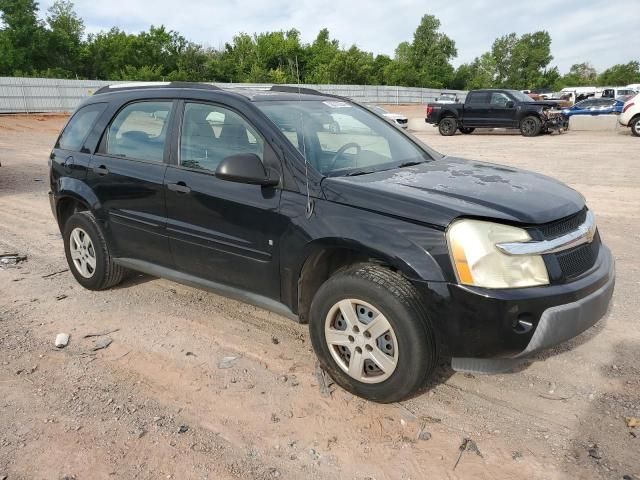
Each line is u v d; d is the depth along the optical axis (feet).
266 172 11.35
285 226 10.96
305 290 11.23
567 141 62.90
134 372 11.70
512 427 9.66
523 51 371.15
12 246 21.03
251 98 12.41
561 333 9.19
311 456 9.03
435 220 9.30
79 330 13.69
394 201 9.82
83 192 15.16
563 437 9.36
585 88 159.43
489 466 8.71
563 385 10.93
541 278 9.17
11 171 41.47
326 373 11.47
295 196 10.91
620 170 38.14
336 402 10.48
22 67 175.11
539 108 70.49
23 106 108.58
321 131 12.30
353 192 10.29
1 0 173.68
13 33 174.60
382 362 9.94
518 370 11.51
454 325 9.21
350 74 226.38
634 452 8.93
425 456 8.96
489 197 9.89
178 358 12.26
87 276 16.02
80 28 207.10
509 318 8.89
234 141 12.13
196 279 13.28
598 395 10.55
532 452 9.00
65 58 188.75
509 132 81.92
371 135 13.35
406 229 9.52
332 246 10.30
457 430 9.60
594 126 81.30
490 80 355.97
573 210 10.12
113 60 194.70
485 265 9.03
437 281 9.17
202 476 8.61
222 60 198.90
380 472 8.64
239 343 12.92
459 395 10.66
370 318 10.09
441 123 78.18
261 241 11.45
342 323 10.59
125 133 14.58
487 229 9.12
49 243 21.43
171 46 204.33
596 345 12.46
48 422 9.99
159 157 13.55
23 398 10.75
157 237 13.62
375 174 11.43
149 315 14.52
